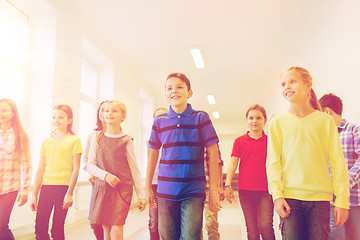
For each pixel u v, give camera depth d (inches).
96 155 79.6
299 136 53.3
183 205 55.7
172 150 58.6
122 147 79.7
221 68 290.4
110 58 237.6
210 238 95.7
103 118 84.8
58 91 161.5
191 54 252.8
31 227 130.6
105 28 207.0
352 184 64.0
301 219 50.2
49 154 90.5
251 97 404.8
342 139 73.0
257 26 203.6
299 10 177.6
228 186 95.0
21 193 83.5
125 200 75.6
